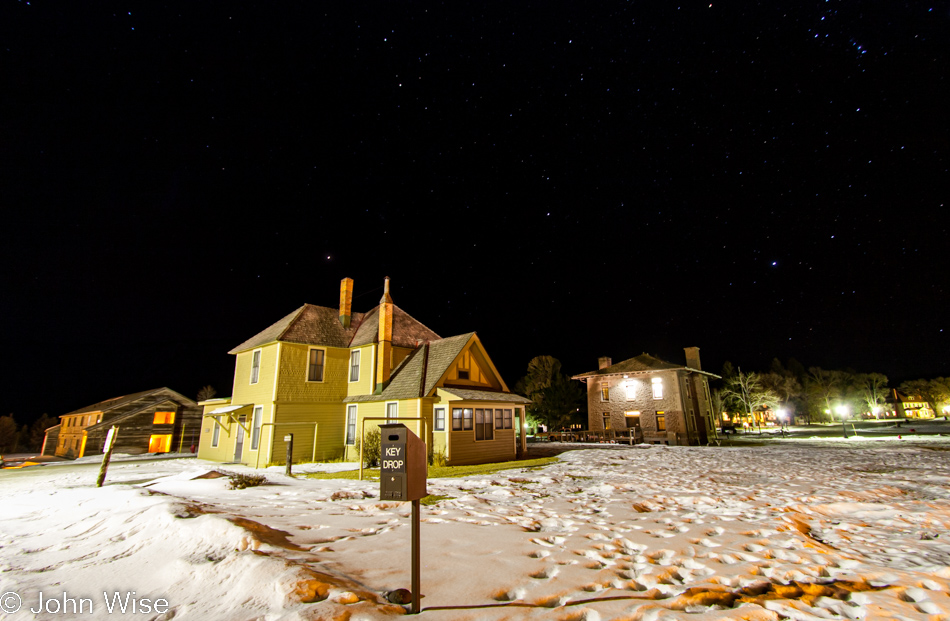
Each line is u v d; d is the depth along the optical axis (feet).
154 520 17.84
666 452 68.80
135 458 91.35
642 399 112.57
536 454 73.00
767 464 48.57
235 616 10.18
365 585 11.91
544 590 11.78
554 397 132.05
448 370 62.54
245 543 14.32
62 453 130.52
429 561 14.06
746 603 11.18
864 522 21.54
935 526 20.47
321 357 71.51
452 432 57.82
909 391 293.84
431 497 28.27
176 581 12.51
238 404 73.61
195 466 65.67
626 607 10.65
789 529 18.81
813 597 11.82
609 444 101.30
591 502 26.20
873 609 10.95
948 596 11.84
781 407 222.69
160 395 115.24
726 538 17.35
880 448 72.23
